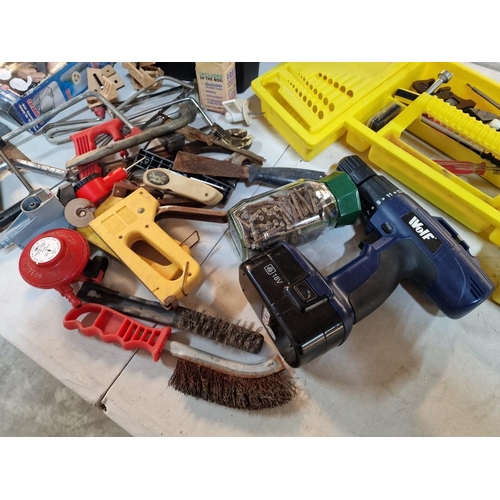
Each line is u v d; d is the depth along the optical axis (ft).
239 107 2.53
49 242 1.81
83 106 2.81
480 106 2.41
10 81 2.48
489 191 2.23
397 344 1.83
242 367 1.71
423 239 1.72
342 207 1.87
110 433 2.58
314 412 1.71
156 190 2.10
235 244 2.03
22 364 2.72
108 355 1.84
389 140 2.19
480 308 1.91
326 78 2.42
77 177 2.31
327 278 1.65
